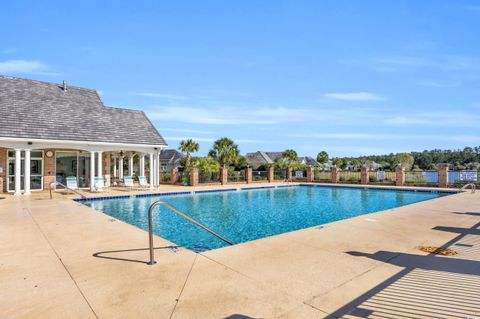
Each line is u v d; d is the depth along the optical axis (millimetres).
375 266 5250
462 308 3711
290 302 3877
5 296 4121
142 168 24656
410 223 9070
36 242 6973
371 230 8102
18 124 17938
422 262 5465
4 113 18062
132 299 3992
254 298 3992
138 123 24047
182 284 4480
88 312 3654
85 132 20156
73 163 21812
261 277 4738
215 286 4395
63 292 4238
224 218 13172
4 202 14125
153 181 23391
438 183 23906
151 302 3898
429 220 9547
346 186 26047
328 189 25734
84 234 7754
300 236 7438
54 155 20844
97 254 6023
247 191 24047
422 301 3902
